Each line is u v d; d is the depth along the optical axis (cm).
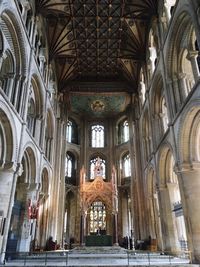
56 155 2962
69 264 1272
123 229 3156
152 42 2484
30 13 2050
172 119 1777
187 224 1485
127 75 3159
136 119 3128
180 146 1602
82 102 3556
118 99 3481
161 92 2278
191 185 1531
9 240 1702
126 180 3391
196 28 1322
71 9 2388
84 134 3778
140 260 1475
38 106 2298
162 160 2092
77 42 2762
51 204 2656
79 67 3131
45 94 2425
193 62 1546
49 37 2642
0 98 1368
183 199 1542
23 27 1753
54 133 2881
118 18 2497
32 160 2023
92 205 3188
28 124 2211
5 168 1488
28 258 1535
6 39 1680
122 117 3775
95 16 2470
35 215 1920
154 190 2503
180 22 1689
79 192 3136
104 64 3100
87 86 3272
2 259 1341
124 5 2356
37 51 2214
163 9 2077
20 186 1983
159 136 2236
